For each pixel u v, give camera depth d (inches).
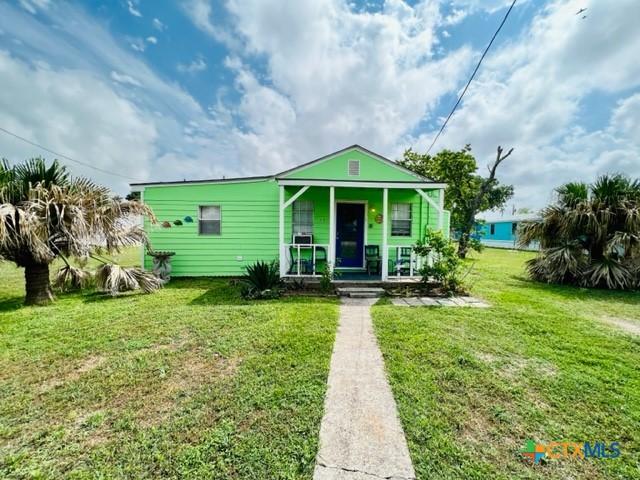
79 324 159.8
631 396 94.5
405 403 90.3
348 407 88.1
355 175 334.6
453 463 67.9
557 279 288.7
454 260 237.5
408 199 340.8
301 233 331.6
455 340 139.8
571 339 141.8
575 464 68.1
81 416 84.1
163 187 313.7
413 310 192.7
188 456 69.3
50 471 65.4
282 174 328.5
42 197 193.0
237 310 186.7
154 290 246.2
